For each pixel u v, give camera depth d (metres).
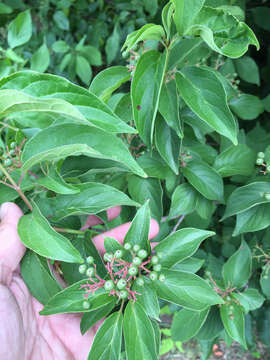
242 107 0.37
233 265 0.30
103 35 0.65
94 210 0.21
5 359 0.23
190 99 0.22
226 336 0.35
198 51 0.29
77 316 0.28
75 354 0.27
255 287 0.38
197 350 0.62
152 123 0.20
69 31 0.67
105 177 0.30
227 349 0.62
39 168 0.21
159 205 0.28
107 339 0.19
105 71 0.26
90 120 0.16
